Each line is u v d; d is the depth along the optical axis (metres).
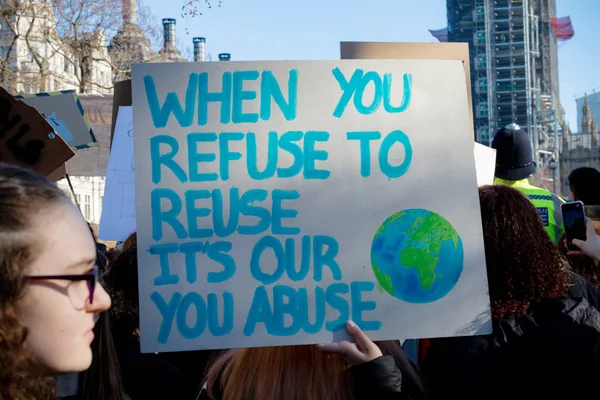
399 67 2.27
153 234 2.13
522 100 130.25
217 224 2.15
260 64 2.22
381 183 2.22
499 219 2.58
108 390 1.74
